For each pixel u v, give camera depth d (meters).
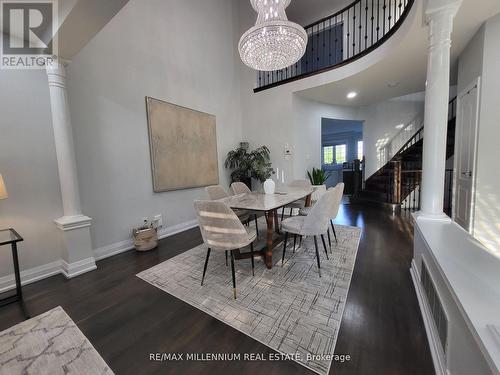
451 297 1.08
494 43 2.36
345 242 3.07
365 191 6.07
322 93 4.80
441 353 1.18
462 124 3.01
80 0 1.55
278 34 2.12
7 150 2.15
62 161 2.37
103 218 2.87
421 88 4.48
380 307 1.72
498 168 2.48
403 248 2.84
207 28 4.36
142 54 3.25
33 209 2.31
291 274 2.25
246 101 5.27
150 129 3.34
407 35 2.56
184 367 1.28
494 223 2.53
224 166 4.88
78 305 1.86
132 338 1.50
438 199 1.96
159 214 3.55
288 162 4.85
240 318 1.65
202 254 2.83
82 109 2.65
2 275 2.15
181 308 1.79
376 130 6.27
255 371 1.24
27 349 1.42
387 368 1.22
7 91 2.14
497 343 0.71
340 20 5.41
